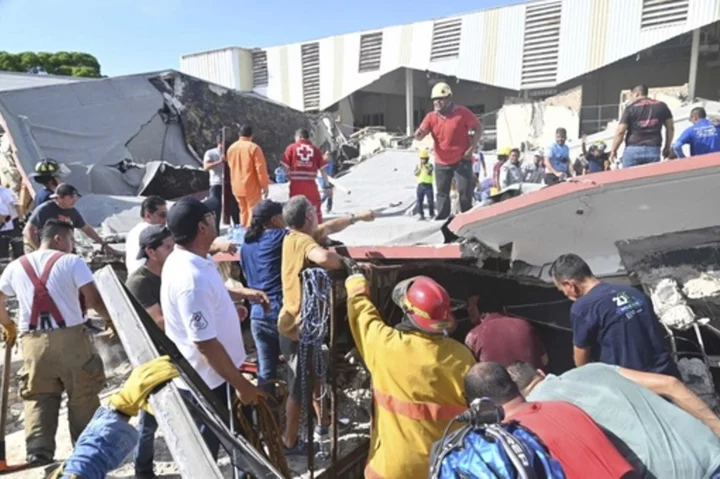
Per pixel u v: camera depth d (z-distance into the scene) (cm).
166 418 165
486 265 457
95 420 181
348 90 3181
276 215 415
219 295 315
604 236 392
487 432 176
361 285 310
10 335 429
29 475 398
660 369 310
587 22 2492
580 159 1277
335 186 1104
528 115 2617
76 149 1282
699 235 379
